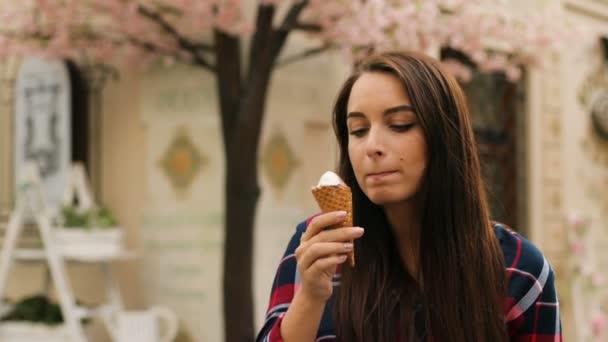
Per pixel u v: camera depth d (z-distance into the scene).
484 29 5.57
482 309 1.93
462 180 1.92
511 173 7.67
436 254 1.94
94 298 6.44
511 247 2.02
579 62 8.27
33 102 6.57
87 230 5.61
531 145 7.71
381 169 1.88
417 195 1.98
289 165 6.15
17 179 6.64
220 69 5.29
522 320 1.98
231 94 5.28
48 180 6.43
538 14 6.20
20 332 5.78
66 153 6.30
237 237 5.20
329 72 6.37
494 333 1.93
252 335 5.23
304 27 5.27
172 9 5.64
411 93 1.87
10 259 5.60
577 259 8.14
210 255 5.95
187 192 6.06
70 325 5.50
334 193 1.79
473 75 7.25
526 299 1.97
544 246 7.82
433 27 5.27
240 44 5.59
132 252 6.16
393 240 2.06
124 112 6.32
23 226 6.52
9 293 6.79
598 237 8.45
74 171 5.95
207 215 5.96
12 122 6.72
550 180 7.91
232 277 5.20
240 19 5.11
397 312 1.97
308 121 6.26
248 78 5.22
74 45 5.86
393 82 1.89
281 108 6.09
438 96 1.89
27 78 6.62
